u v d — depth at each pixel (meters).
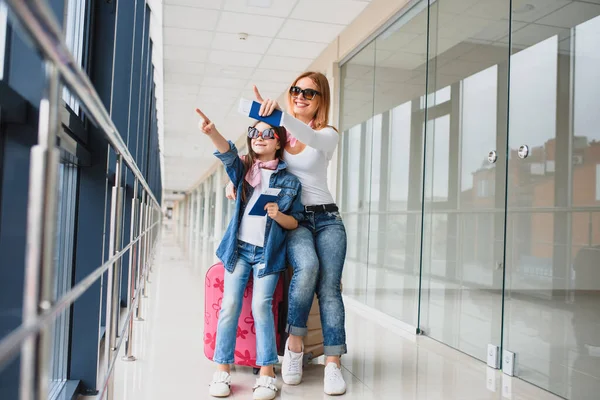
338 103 6.32
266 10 5.21
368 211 5.32
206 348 3.00
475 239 3.53
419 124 4.36
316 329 3.12
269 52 6.46
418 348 3.70
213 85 8.04
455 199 3.78
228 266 2.64
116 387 2.57
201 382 2.71
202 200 26.95
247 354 2.83
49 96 0.72
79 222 2.46
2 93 1.36
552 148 2.80
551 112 2.82
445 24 4.03
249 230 2.69
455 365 3.27
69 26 2.43
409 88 4.56
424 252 4.15
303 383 2.75
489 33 3.45
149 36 6.05
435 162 4.06
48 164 0.72
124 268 4.62
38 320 0.65
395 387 2.76
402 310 4.45
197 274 7.71
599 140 2.49
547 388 2.79
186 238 21.77
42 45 0.65
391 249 4.74
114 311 1.92
